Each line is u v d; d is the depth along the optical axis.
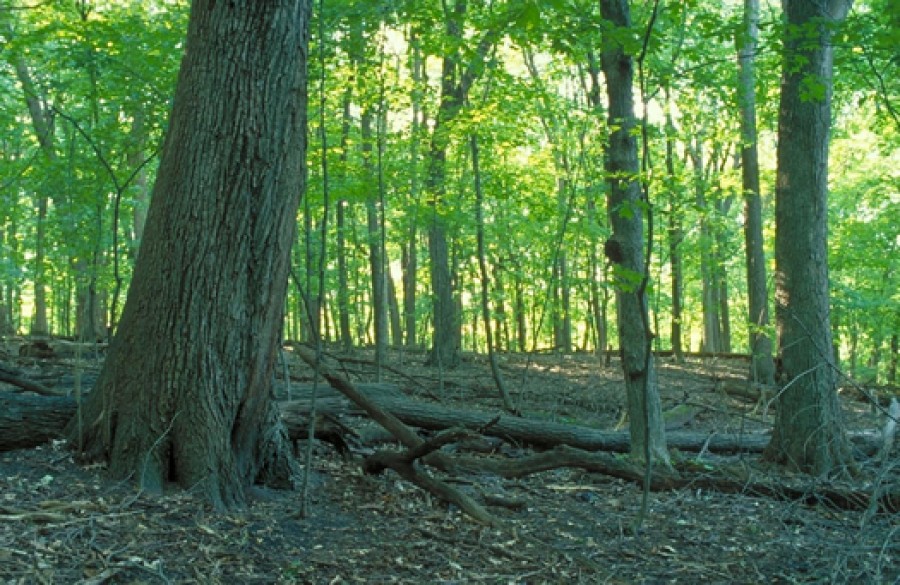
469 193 13.02
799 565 5.51
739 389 13.80
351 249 17.91
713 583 5.17
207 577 4.39
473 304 19.80
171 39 8.64
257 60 5.34
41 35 9.05
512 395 12.25
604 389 13.55
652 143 14.81
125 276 12.92
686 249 19.50
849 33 6.98
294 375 11.62
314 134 12.17
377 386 8.91
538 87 11.44
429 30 9.89
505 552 5.34
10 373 7.58
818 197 8.34
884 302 18.03
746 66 13.66
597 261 18.98
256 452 5.77
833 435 8.21
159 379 5.35
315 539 5.17
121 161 9.17
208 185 5.33
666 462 7.55
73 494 5.03
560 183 17.11
